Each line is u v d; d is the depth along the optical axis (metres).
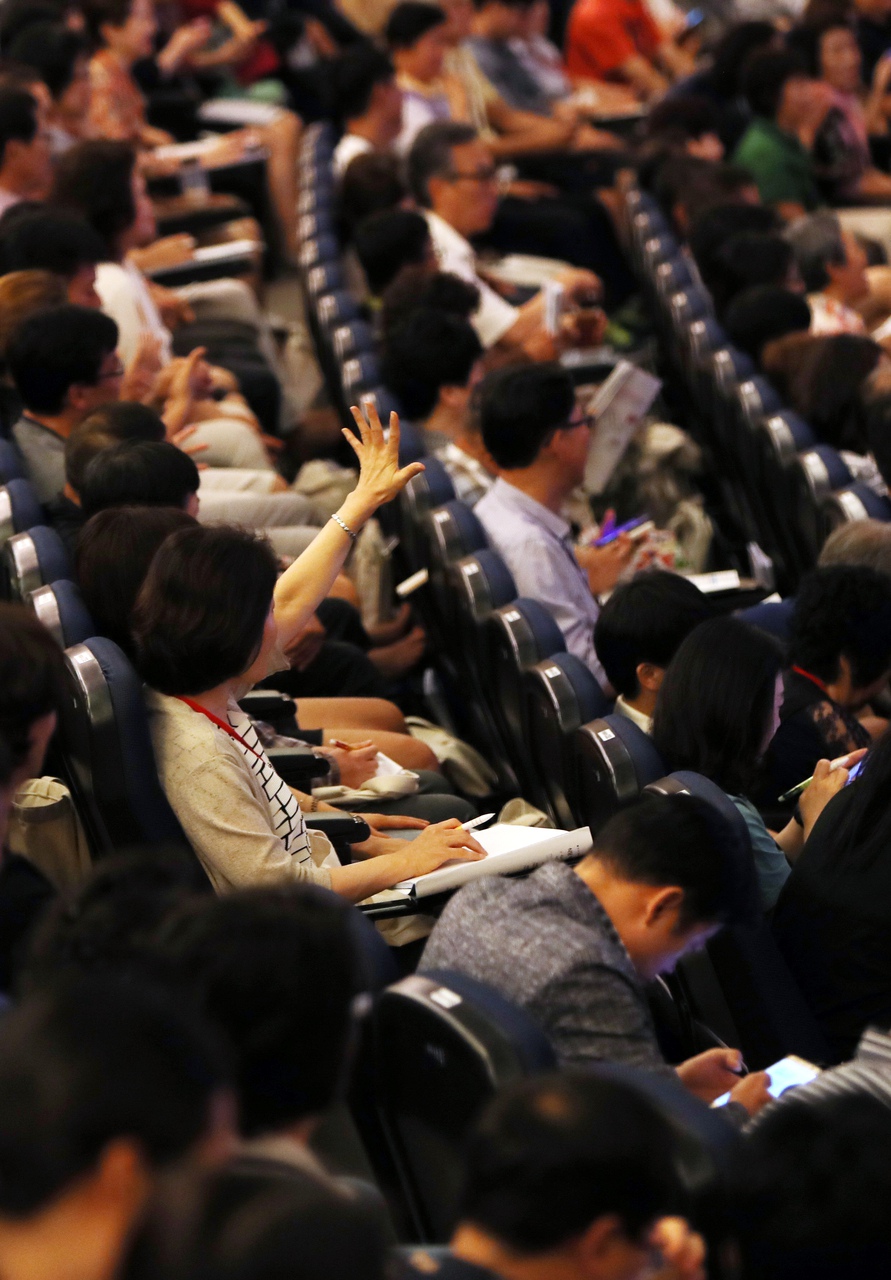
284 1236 3.08
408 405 13.04
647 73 27.97
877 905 6.80
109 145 14.92
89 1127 2.91
